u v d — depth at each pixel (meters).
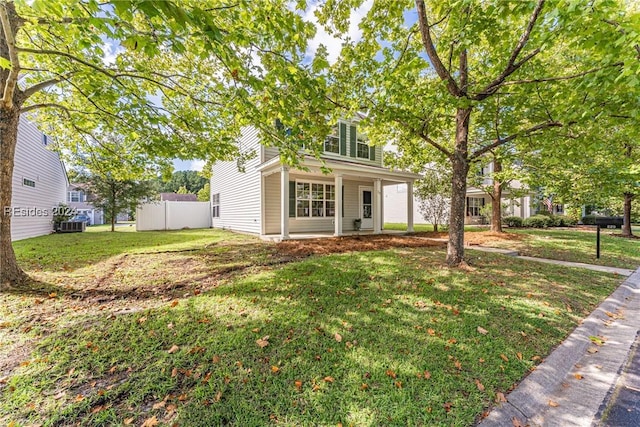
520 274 5.08
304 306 3.36
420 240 9.00
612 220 7.22
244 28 3.13
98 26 2.15
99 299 3.67
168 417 1.75
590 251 8.10
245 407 1.84
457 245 5.40
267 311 3.22
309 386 2.05
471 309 3.44
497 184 11.90
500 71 4.95
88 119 5.66
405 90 4.63
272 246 7.69
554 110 4.58
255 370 2.21
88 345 2.51
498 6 3.65
